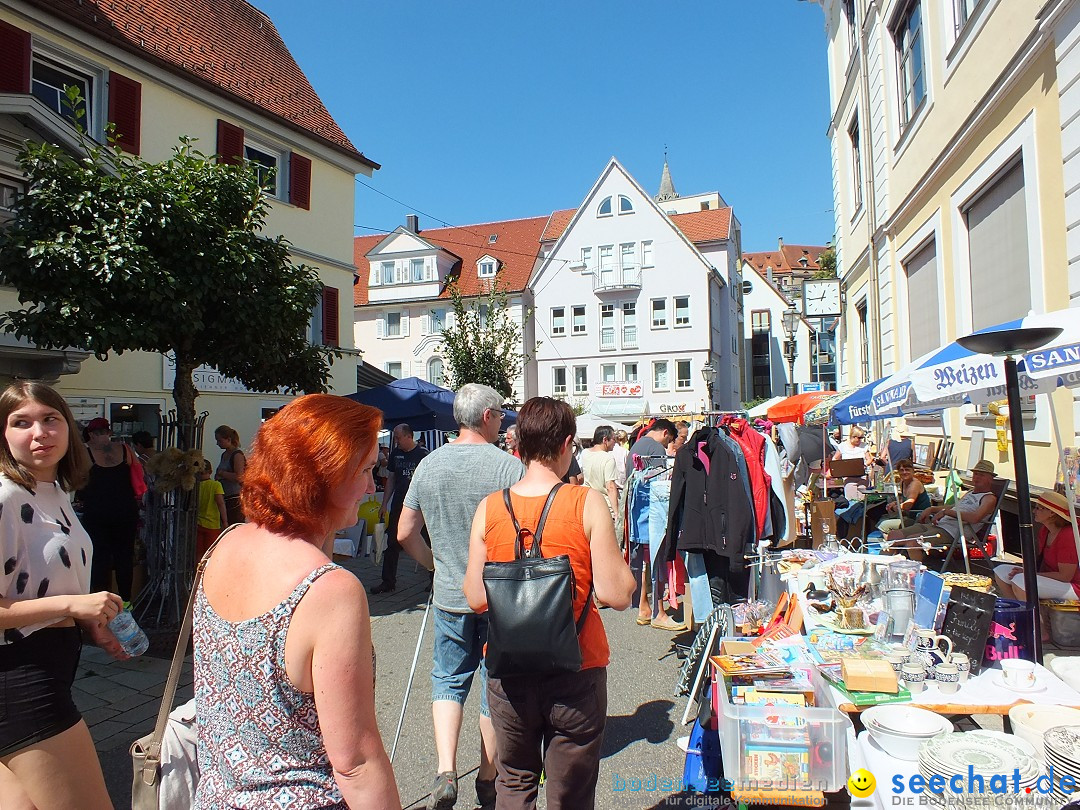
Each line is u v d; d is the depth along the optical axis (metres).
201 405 12.86
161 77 12.27
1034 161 6.44
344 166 16.47
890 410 5.22
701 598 5.22
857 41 13.63
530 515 2.43
